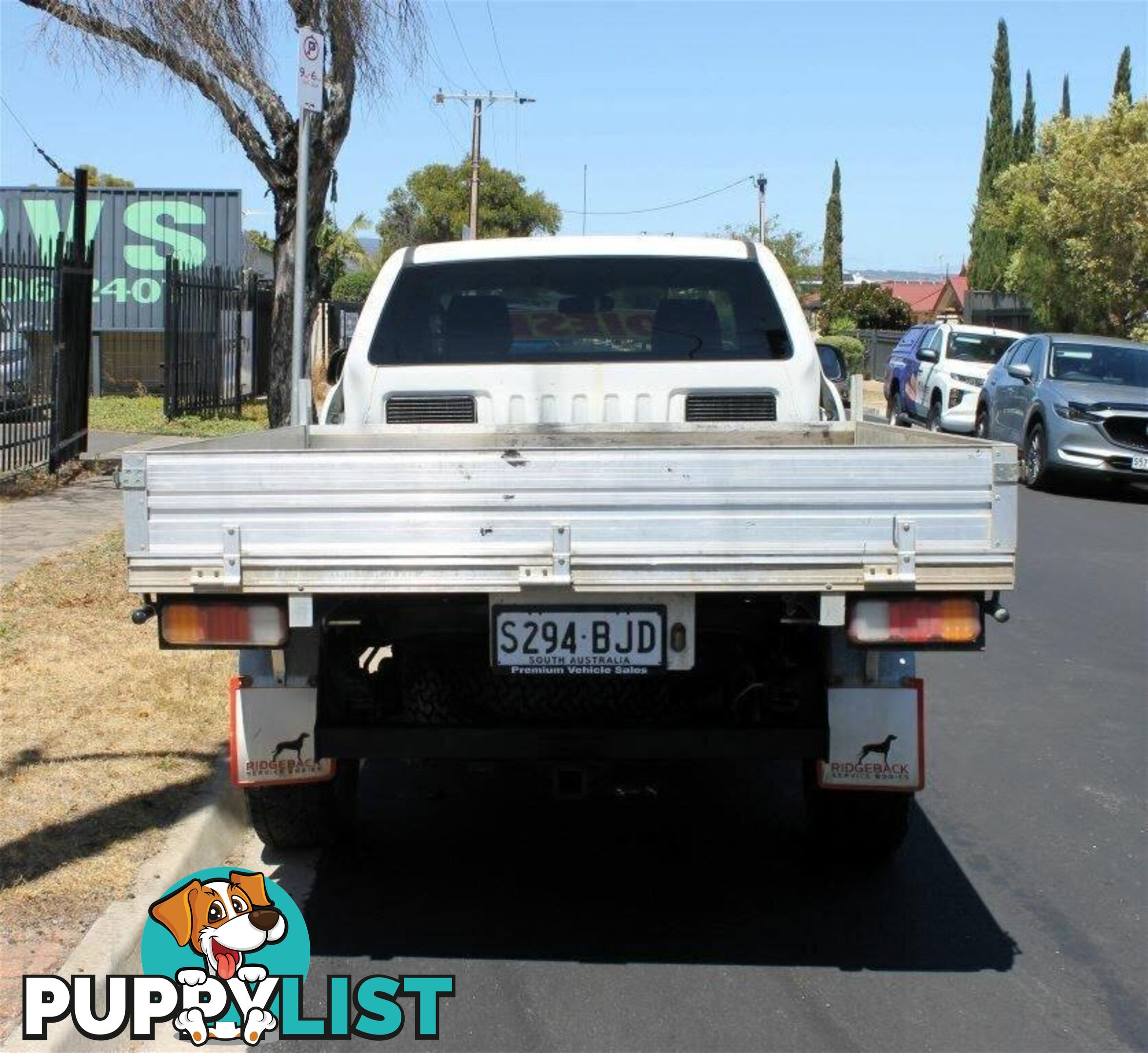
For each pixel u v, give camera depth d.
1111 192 32.94
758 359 6.31
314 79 9.15
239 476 3.95
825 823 5.13
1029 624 9.60
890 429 5.25
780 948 4.66
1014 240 49.19
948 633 4.01
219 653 7.62
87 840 5.00
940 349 22.38
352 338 6.45
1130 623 9.67
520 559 3.95
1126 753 6.81
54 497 12.98
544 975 4.45
